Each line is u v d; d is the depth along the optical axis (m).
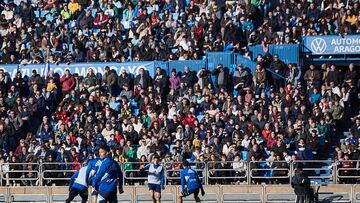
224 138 94.75
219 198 88.25
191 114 98.56
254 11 111.00
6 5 118.56
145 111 100.50
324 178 92.81
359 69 108.25
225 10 112.94
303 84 104.56
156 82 104.56
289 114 96.38
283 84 103.56
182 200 83.94
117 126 98.88
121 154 95.25
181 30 110.62
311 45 106.81
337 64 108.12
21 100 104.75
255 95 101.81
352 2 110.25
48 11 120.38
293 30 107.75
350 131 94.88
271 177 90.56
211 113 99.00
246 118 96.81
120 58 109.75
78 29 114.38
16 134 101.50
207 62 106.75
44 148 95.56
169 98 103.56
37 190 92.00
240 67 103.50
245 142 94.88
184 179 80.50
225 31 108.12
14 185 95.50
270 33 107.75
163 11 115.88
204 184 91.50
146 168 92.38
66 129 99.56
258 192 89.44
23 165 95.38
